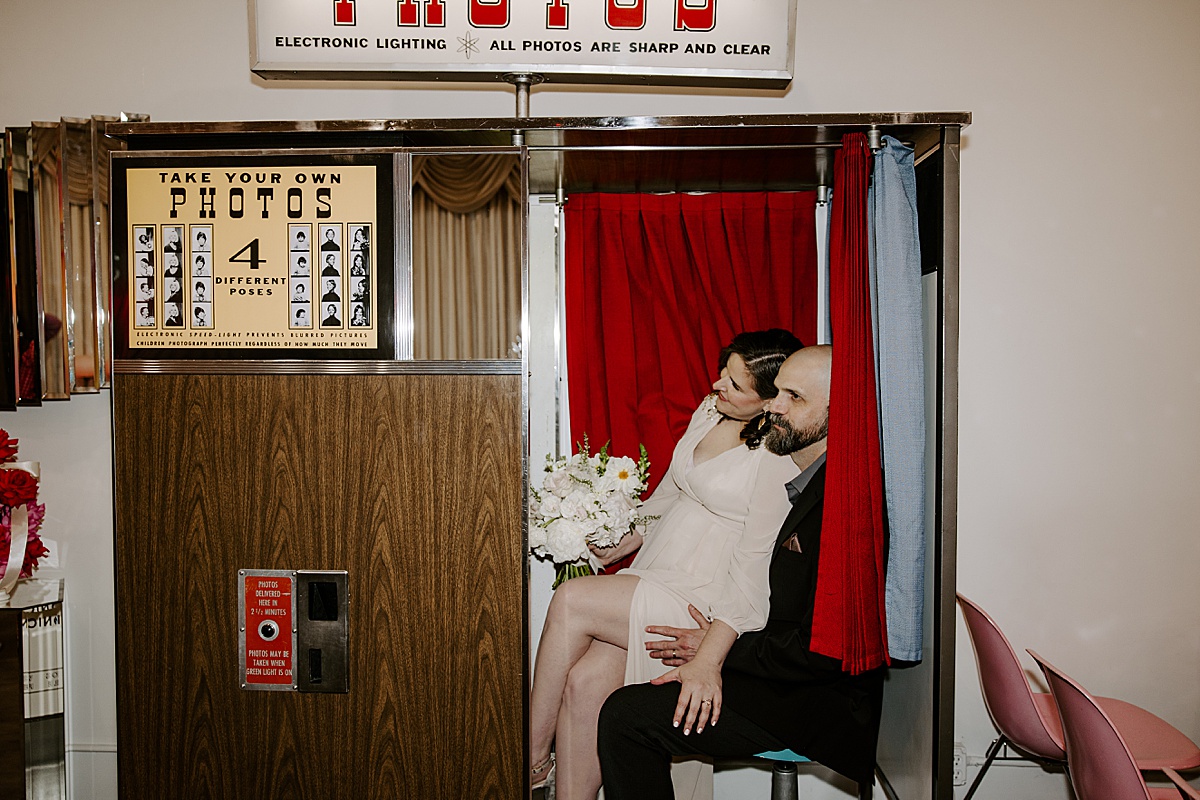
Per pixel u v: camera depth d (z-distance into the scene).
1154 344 2.39
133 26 2.39
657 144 1.89
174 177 1.78
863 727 2.00
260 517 1.80
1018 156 2.38
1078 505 2.41
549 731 2.10
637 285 2.34
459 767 1.81
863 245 1.78
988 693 2.03
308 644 1.81
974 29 2.38
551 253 2.34
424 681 1.80
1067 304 2.39
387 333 1.78
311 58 1.83
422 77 1.88
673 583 2.13
